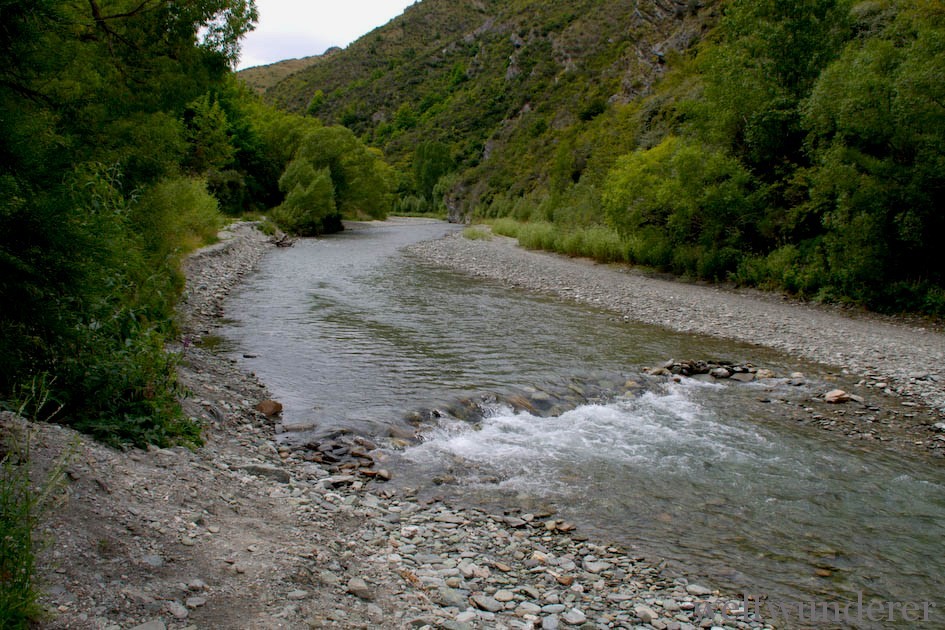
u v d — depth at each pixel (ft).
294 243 134.00
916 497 23.73
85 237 15.06
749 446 28.68
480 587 15.47
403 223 258.98
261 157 183.62
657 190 85.30
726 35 89.76
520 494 22.58
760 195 77.82
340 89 563.48
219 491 17.44
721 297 71.10
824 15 77.56
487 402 32.76
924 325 55.62
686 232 85.15
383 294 69.10
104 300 20.34
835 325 55.62
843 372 41.75
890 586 17.53
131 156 37.76
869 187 57.88
